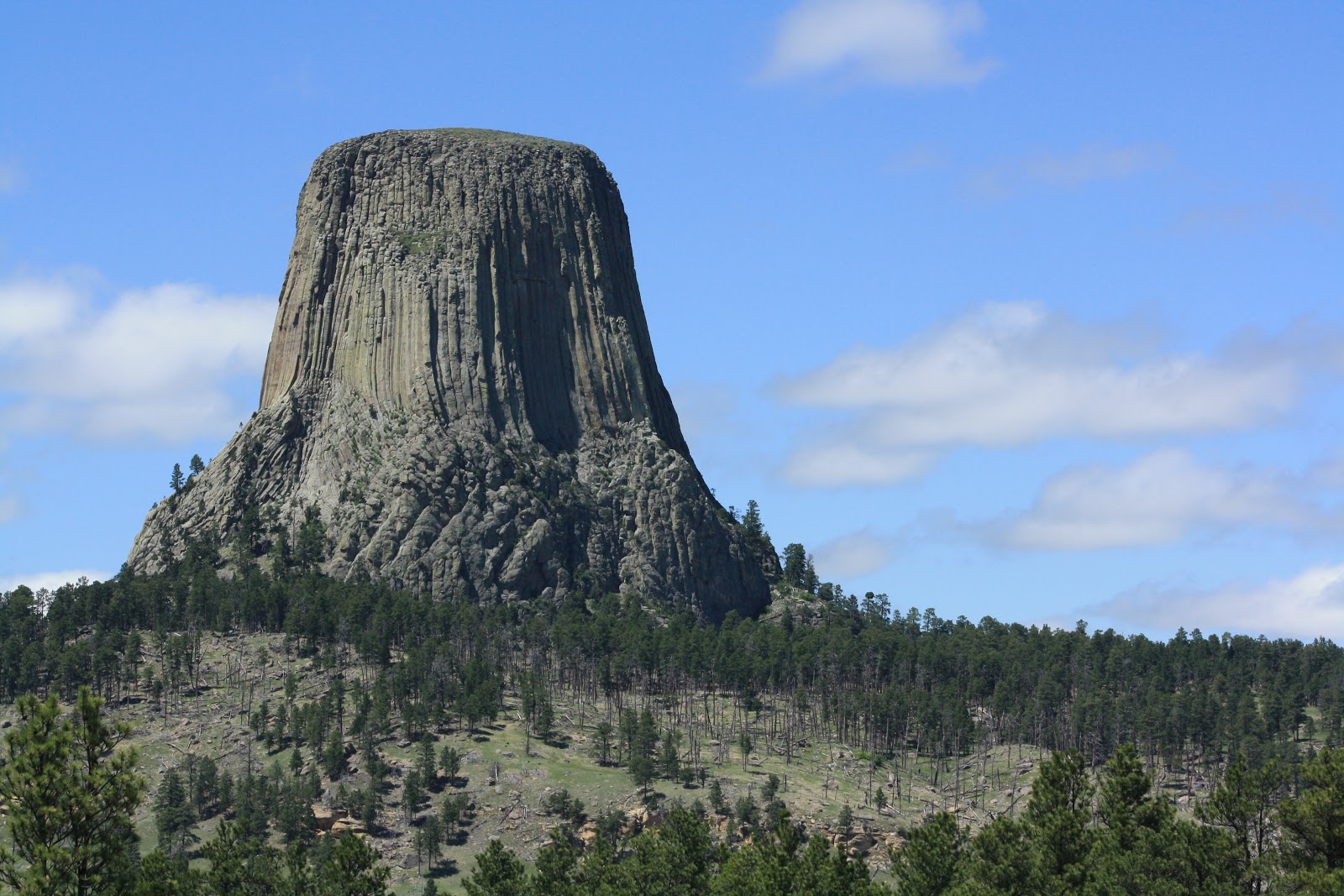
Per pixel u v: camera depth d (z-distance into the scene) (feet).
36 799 568.41
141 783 590.55
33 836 569.64
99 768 582.35
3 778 572.92
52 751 580.71
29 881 555.28
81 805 571.69
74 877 573.33
